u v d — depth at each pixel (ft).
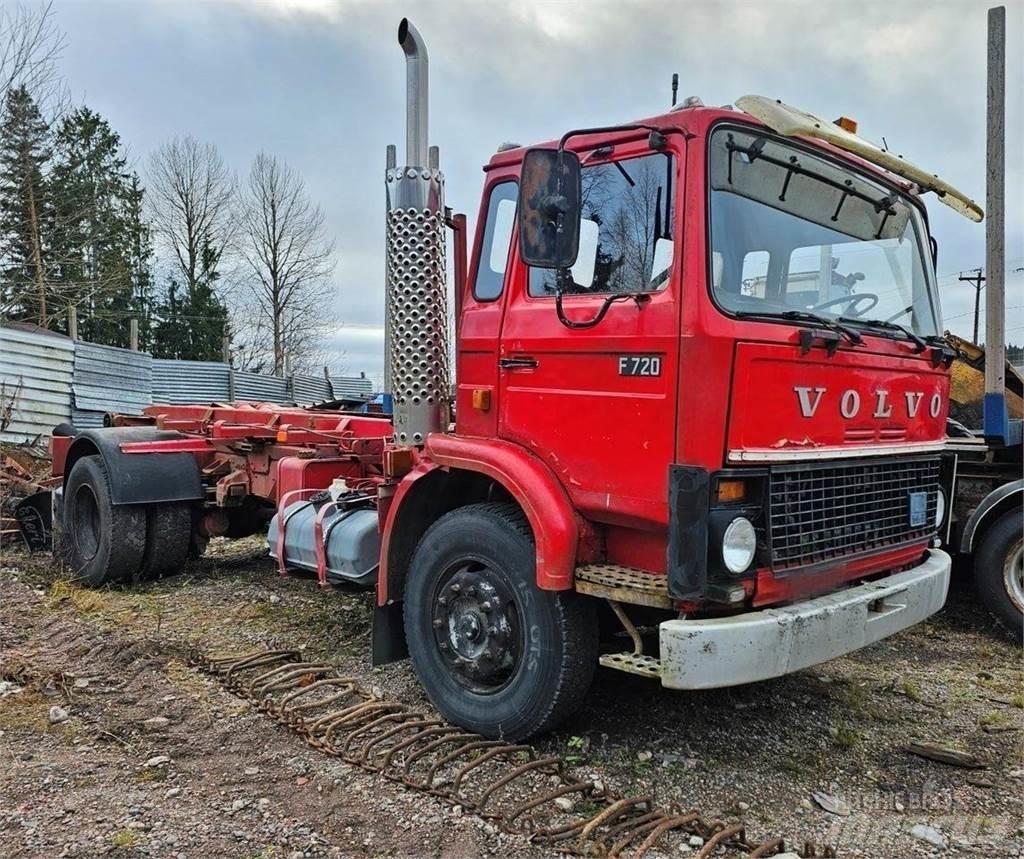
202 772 10.93
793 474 10.35
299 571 16.98
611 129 10.62
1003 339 18.71
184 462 20.51
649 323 10.10
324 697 13.50
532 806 9.82
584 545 11.03
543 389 11.38
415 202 13.61
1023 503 17.67
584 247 11.17
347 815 9.87
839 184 12.01
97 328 112.78
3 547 25.72
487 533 11.76
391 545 13.25
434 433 13.23
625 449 10.37
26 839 9.12
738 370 9.53
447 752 11.50
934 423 13.23
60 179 87.86
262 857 8.94
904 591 11.56
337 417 19.40
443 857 9.06
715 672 9.30
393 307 13.79
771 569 10.05
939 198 12.68
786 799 10.54
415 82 13.66
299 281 133.49
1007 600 17.56
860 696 13.96
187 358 129.08
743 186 10.46
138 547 19.99
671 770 11.16
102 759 11.26
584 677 11.14
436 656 12.52
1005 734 12.64
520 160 12.12
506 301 12.00
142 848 9.01
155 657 15.29
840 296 12.01
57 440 23.41
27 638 16.66
